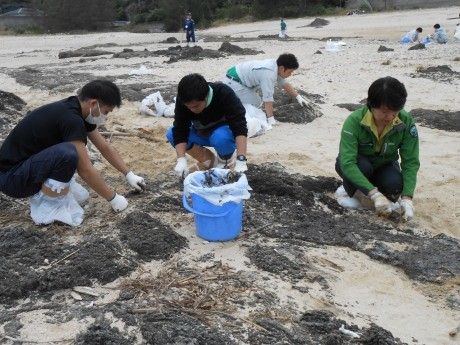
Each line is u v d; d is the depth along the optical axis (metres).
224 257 3.33
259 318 2.68
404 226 4.03
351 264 3.40
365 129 3.96
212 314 2.69
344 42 19.23
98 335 2.45
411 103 8.03
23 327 2.57
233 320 2.65
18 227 3.57
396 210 4.19
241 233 3.67
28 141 3.53
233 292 2.91
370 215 4.19
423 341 2.72
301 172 5.02
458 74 10.06
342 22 33.03
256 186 4.45
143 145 5.78
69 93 8.88
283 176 4.75
